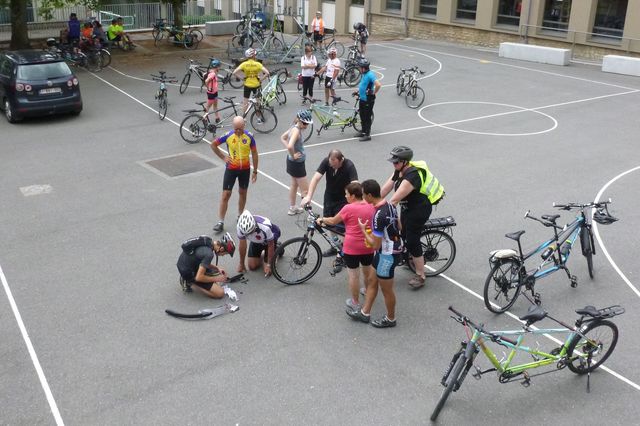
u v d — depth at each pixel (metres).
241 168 9.67
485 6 29.80
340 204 8.67
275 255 8.25
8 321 7.50
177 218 10.40
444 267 8.70
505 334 6.18
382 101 18.83
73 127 15.77
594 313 6.25
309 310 7.83
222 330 7.39
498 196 11.50
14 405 6.14
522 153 14.06
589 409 6.18
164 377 6.55
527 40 28.58
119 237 9.70
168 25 28.66
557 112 17.83
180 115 16.94
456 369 5.85
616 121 16.94
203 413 6.05
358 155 13.70
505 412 6.13
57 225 10.11
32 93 15.71
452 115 17.31
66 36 24.58
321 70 18.80
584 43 26.66
